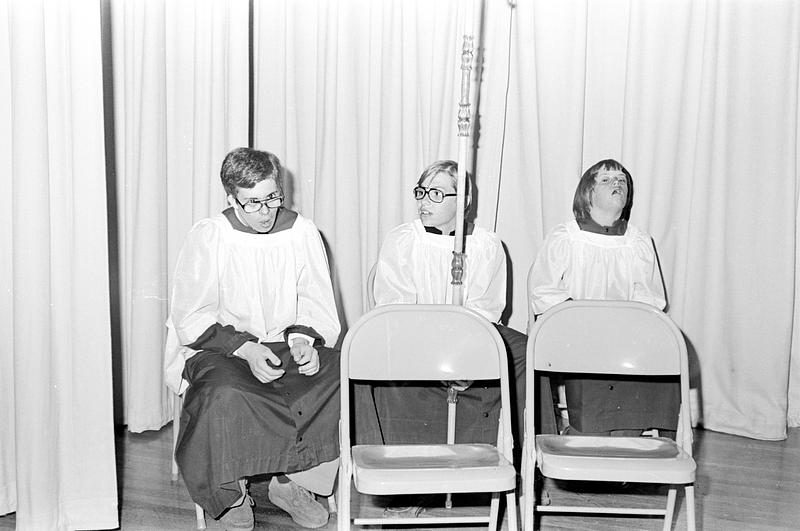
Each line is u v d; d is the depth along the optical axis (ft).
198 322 8.00
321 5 11.28
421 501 8.52
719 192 10.83
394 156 11.39
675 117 10.89
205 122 10.58
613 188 9.10
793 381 11.66
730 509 8.52
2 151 7.11
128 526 7.75
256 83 11.68
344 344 6.90
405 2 11.13
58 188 7.16
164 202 10.44
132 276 10.32
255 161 7.82
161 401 10.67
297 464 7.41
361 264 11.69
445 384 8.34
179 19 10.43
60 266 7.23
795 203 10.67
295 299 8.25
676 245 11.05
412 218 11.44
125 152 10.40
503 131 11.27
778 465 9.94
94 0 7.09
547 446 6.93
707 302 11.05
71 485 7.46
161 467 9.32
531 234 11.34
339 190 11.48
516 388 8.34
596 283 9.20
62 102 7.11
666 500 8.71
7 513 7.77
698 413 11.28
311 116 11.64
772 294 10.77
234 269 8.05
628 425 8.54
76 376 7.35
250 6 11.53
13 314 7.16
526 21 10.98
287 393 7.56
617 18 10.98
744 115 10.60
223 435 7.20
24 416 7.09
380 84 11.38
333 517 8.09
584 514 8.30
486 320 7.14
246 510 7.70
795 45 10.36
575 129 10.89
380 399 8.23
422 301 8.73
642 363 7.30
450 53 11.06
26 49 6.85
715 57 10.65
